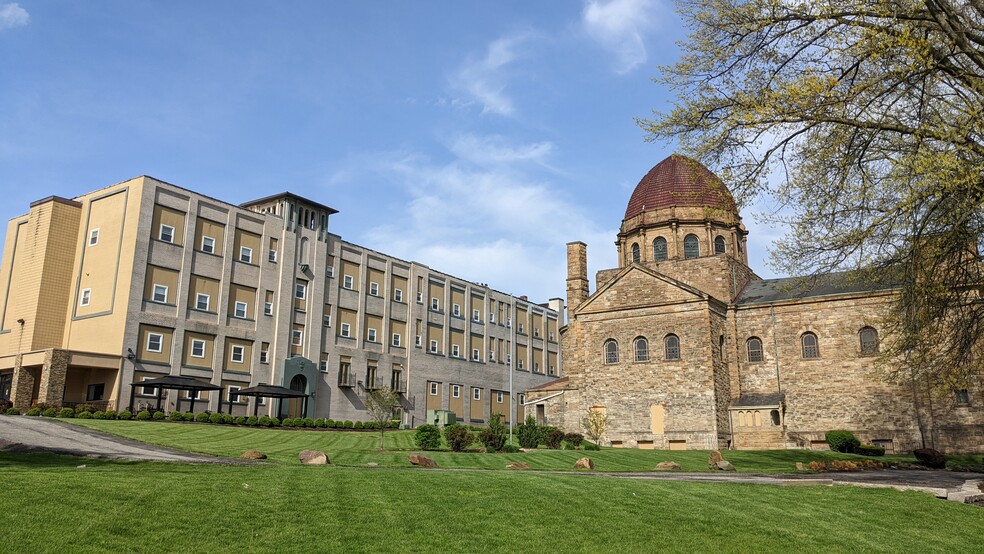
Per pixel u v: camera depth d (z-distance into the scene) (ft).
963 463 116.26
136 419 142.00
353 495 46.44
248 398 181.16
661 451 130.93
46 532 33.01
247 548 34.24
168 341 165.17
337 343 209.46
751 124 58.54
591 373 161.27
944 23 53.67
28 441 84.79
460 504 46.06
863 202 62.90
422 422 234.58
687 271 168.76
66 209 172.86
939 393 79.61
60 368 145.59
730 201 65.72
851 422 146.51
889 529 47.19
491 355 273.33
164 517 37.29
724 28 62.28
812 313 154.61
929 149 54.70
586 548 38.68
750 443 148.05
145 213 163.53
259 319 186.91
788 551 40.55
